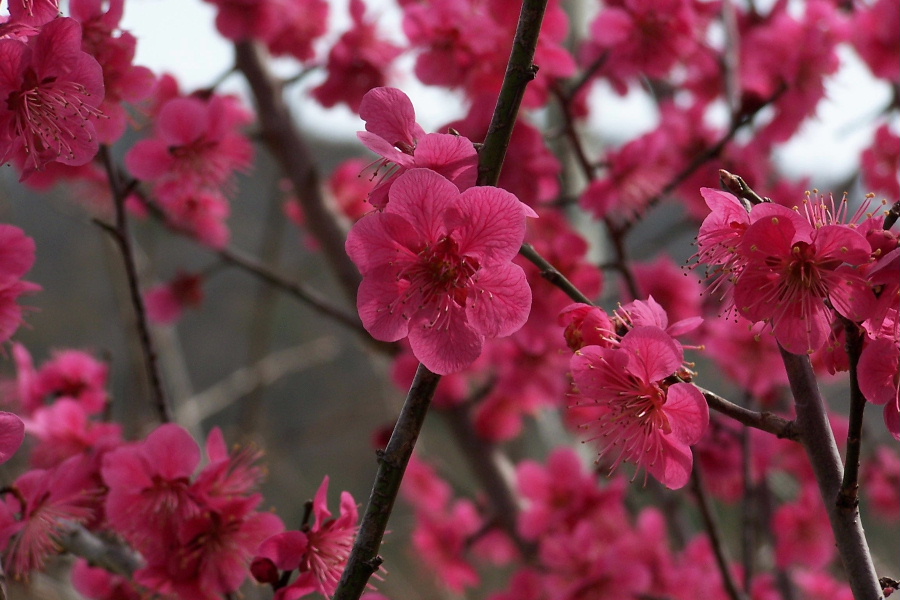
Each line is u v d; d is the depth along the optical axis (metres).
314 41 0.64
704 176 0.58
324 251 0.63
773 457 0.60
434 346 0.35
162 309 0.64
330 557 0.38
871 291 0.34
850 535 0.35
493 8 0.48
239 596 0.40
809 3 0.54
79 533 0.41
